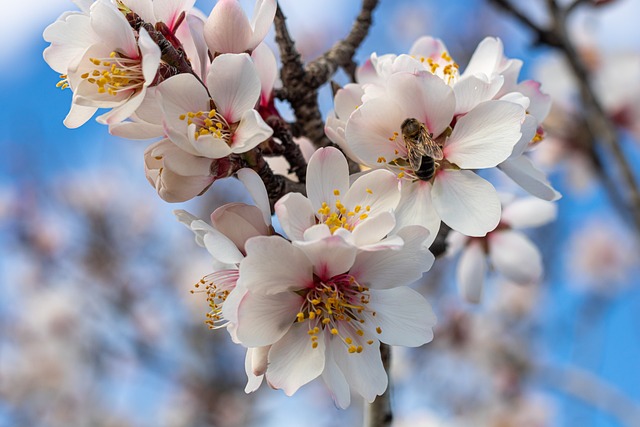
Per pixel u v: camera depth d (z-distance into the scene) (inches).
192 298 33.8
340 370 10.3
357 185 10.2
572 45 16.5
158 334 34.2
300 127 11.9
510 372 28.9
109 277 34.6
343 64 12.5
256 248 9.8
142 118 10.2
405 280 10.2
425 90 10.4
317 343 10.2
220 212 10.1
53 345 34.7
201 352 34.0
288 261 10.0
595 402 20.5
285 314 10.2
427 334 10.2
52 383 35.1
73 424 35.1
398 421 23.8
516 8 16.4
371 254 10.1
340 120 10.8
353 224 10.2
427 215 10.5
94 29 10.2
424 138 10.4
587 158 19.4
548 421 29.0
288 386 10.1
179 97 10.1
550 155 21.2
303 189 10.9
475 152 10.5
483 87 10.5
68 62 10.5
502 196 15.9
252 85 10.2
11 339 36.3
